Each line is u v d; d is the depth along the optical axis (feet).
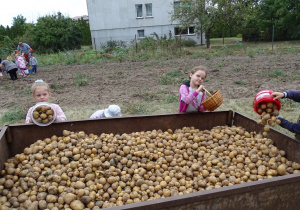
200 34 91.04
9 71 39.55
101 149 11.19
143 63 52.95
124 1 95.81
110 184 9.64
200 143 12.18
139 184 9.59
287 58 49.11
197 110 14.14
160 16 96.17
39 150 11.04
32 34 105.19
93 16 98.17
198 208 6.89
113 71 45.37
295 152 10.44
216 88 28.71
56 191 8.87
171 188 9.32
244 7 76.84
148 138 12.09
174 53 61.98
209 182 9.51
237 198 7.22
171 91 28.58
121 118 12.73
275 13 92.12
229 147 11.74
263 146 11.27
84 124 12.39
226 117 14.32
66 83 36.29
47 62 60.44
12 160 10.71
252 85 29.58
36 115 11.23
